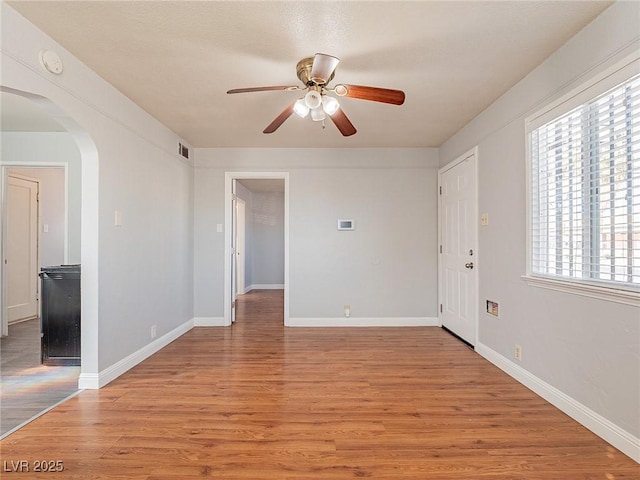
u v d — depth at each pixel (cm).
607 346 192
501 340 304
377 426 211
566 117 225
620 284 184
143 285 329
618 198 186
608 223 197
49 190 522
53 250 528
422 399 246
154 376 288
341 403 240
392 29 205
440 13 190
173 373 295
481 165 337
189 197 446
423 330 438
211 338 404
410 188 463
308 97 220
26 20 194
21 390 261
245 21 196
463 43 219
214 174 463
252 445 191
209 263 464
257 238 819
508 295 292
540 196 253
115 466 174
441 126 377
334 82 272
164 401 243
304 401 243
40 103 215
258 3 182
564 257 230
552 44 222
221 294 465
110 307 277
